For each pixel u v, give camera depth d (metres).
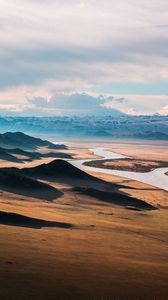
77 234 103.88
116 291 61.88
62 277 65.38
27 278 62.53
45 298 55.56
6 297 53.97
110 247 93.75
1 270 64.56
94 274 69.38
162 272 76.06
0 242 84.06
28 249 81.00
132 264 79.75
